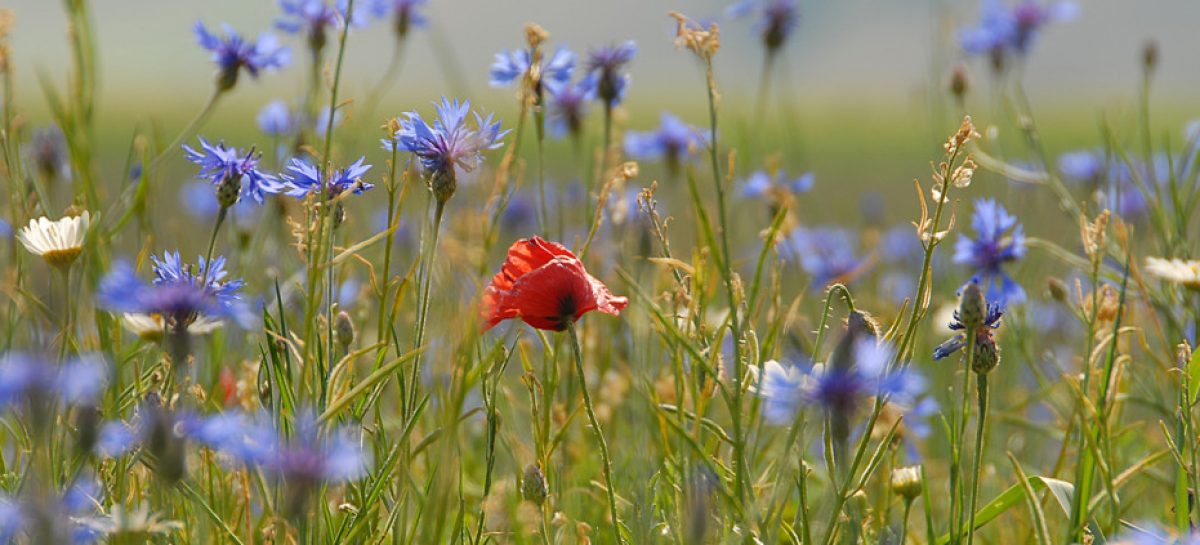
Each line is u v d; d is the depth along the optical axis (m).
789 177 2.80
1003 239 2.14
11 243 2.14
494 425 1.92
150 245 2.20
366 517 1.89
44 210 2.09
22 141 2.23
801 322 2.15
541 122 2.12
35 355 1.79
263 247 2.29
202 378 2.13
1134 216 2.42
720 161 2.44
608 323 2.22
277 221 2.28
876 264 2.67
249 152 1.93
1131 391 2.26
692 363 2.03
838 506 1.86
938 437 2.32
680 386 1.96
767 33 2.60
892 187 5.66
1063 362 2.46
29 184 2.13
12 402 1.79
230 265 2.25
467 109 1.91
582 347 2.16
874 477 2.09
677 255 2.29
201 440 1.82
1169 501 2.16
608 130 2.23
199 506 1.90
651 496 1.98
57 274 1.98
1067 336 2.54
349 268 2.11
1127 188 2.44
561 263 1.89
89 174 2.15
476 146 1.91
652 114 17.08
